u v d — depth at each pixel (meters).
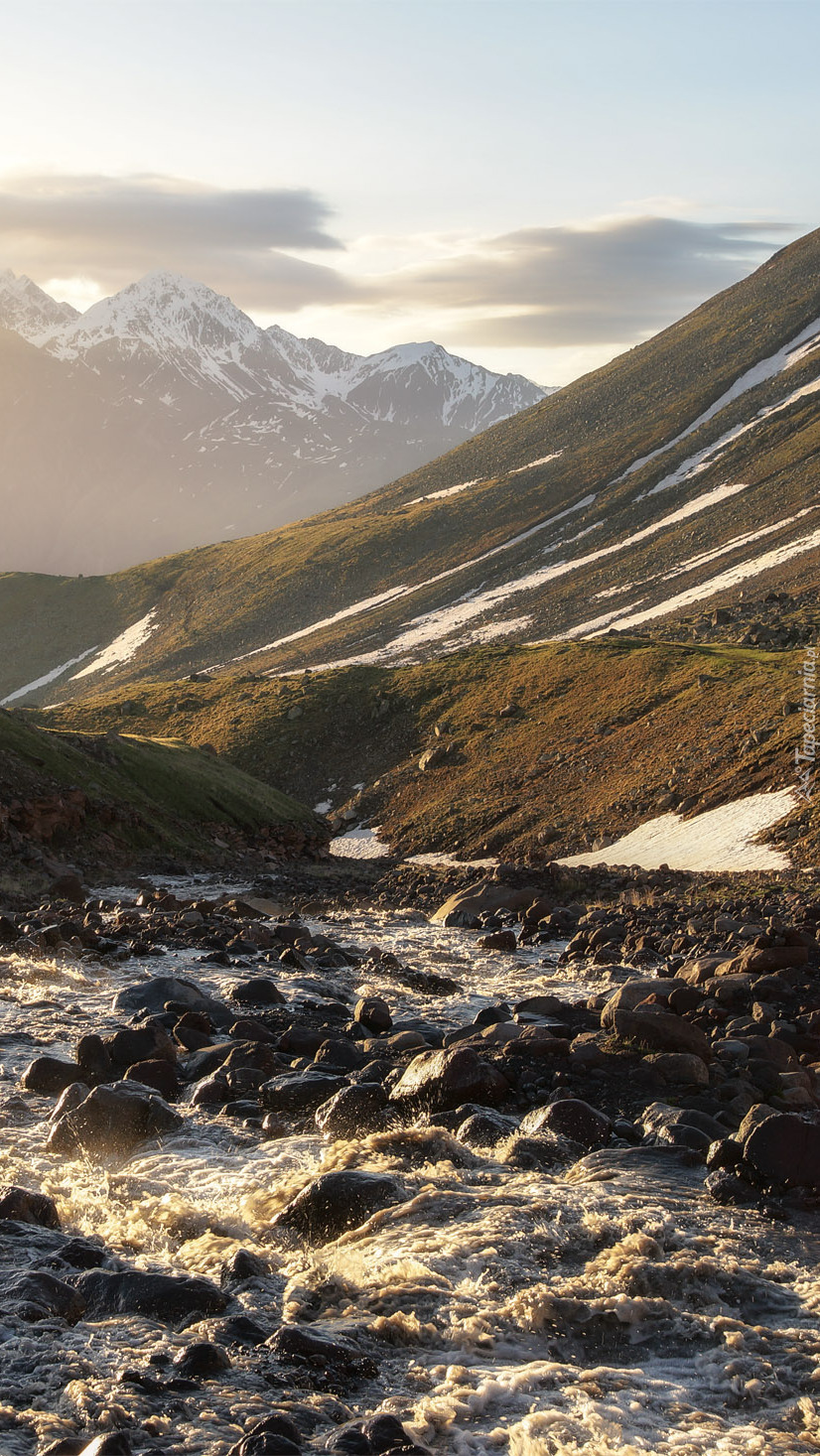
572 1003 22.38
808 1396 7.80
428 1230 10.40
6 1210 10.52
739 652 126.25
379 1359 8.30
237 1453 6.61
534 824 99.81
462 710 135.25
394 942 33.09
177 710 155.88
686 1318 8.91
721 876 58.81
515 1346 8.48
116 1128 13.36
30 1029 18.45
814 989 23.23
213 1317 8.71
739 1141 12.23
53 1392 7.45
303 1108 14.56
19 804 56.78
